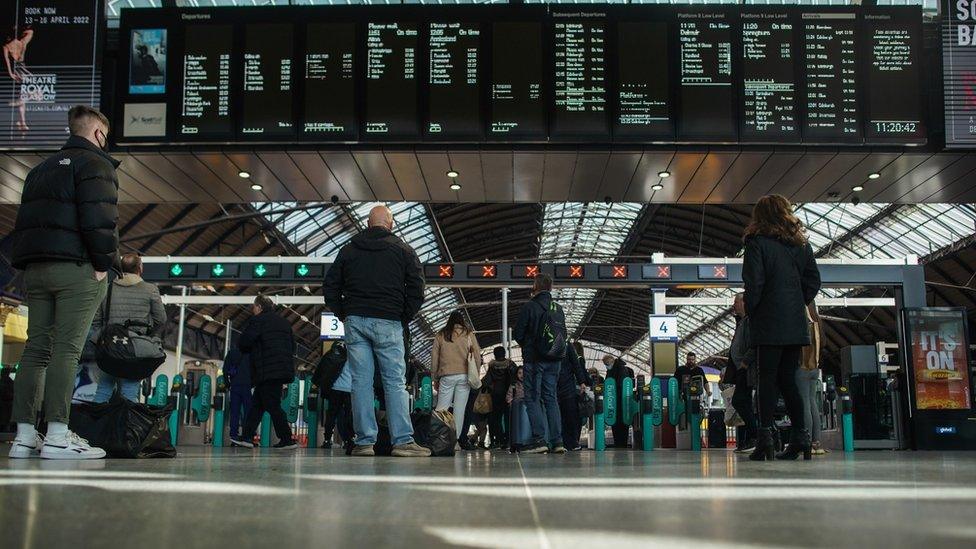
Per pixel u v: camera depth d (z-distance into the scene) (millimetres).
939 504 2260
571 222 32000
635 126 9664
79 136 4910
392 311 6125
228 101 9805
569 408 9906
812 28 9805
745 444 9242
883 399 11219
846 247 27719
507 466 4422
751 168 10492
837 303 15398
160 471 3471
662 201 12039
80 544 1521
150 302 6777
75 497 2277
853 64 9750
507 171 10672
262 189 11484
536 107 9703
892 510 2107
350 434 10102
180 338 16312
